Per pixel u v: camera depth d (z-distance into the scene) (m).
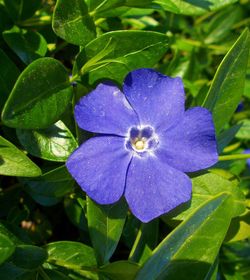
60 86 0.07
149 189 0.07
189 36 0.13
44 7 0.10
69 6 0.07
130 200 0.07
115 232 0.07
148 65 0.08
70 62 0.10
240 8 0.13
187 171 0.07
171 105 0.07
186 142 0.07
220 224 0.07
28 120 0.07
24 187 0.08
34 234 0.09
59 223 0.10
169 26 0.12
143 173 0.07
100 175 0.07
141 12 0.09
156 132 0.07
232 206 0.07
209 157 0.07
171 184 0.07
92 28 0.08
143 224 0.08
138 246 0.08
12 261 0.07
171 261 0.06
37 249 0.07
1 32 0.09
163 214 0.07
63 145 0.08
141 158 0.07
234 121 0.12
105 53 0.08
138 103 0.07
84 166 0.07
